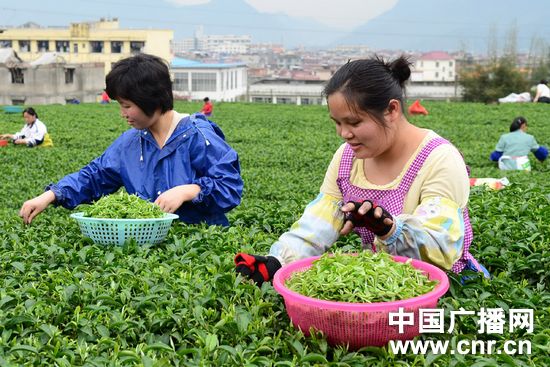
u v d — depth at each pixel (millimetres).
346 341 3219
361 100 3389
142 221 5078
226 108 35781
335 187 3996
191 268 4531
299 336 3332
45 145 19938
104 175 5750
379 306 3098
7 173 15156
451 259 3637
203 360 3088
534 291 4262
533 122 26500
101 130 24812
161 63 5254
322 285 3270
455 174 3668
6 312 3719
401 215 3562
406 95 3602
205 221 5848
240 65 107188
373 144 3529
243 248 5078
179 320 3521
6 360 3115
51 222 6383
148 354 3188
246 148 20047
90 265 4773
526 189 7844
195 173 5645
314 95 84438
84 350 3283
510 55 65125
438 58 147750
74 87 61375
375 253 3688
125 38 85062
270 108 35875
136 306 3770
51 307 3756
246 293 3877
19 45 86938
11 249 5305
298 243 3955
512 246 5184
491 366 3066
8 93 57875
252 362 3107
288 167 17016
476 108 32375
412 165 3727
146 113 5250
